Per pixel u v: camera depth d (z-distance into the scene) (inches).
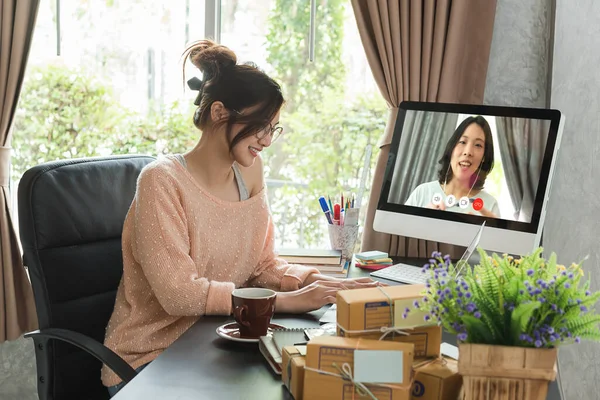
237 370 44.7
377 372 36.3
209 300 58.0
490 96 91.5
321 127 102.5
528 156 73.7
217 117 62.3
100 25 105.2
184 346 49.3
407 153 81.3
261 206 68.8
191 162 65.5
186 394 40.5
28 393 104.3
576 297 33.9
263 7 100.7
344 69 100.8
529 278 35.5
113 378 61.5
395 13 86.7
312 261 73.3
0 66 92.9
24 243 62.9
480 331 34.3
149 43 104.8
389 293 40.1
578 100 84.0
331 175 103.3
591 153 82.5
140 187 61.7
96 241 68.2
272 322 55.5
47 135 107.7
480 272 37.3
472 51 87.8
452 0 86.4
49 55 106.2
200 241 64.0
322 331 49.2
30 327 97.9
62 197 64.6
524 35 89.9
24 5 92.1
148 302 63.2
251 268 69.1
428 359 40.2
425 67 87.3
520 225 73.2
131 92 106.4
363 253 80.3
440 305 35.3
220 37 101.7
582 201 84.0
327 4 99.9
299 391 38.9
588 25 82.1
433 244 89.7
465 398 34.8
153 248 59.6
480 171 76.3
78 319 65.4
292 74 101.8
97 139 107.7
